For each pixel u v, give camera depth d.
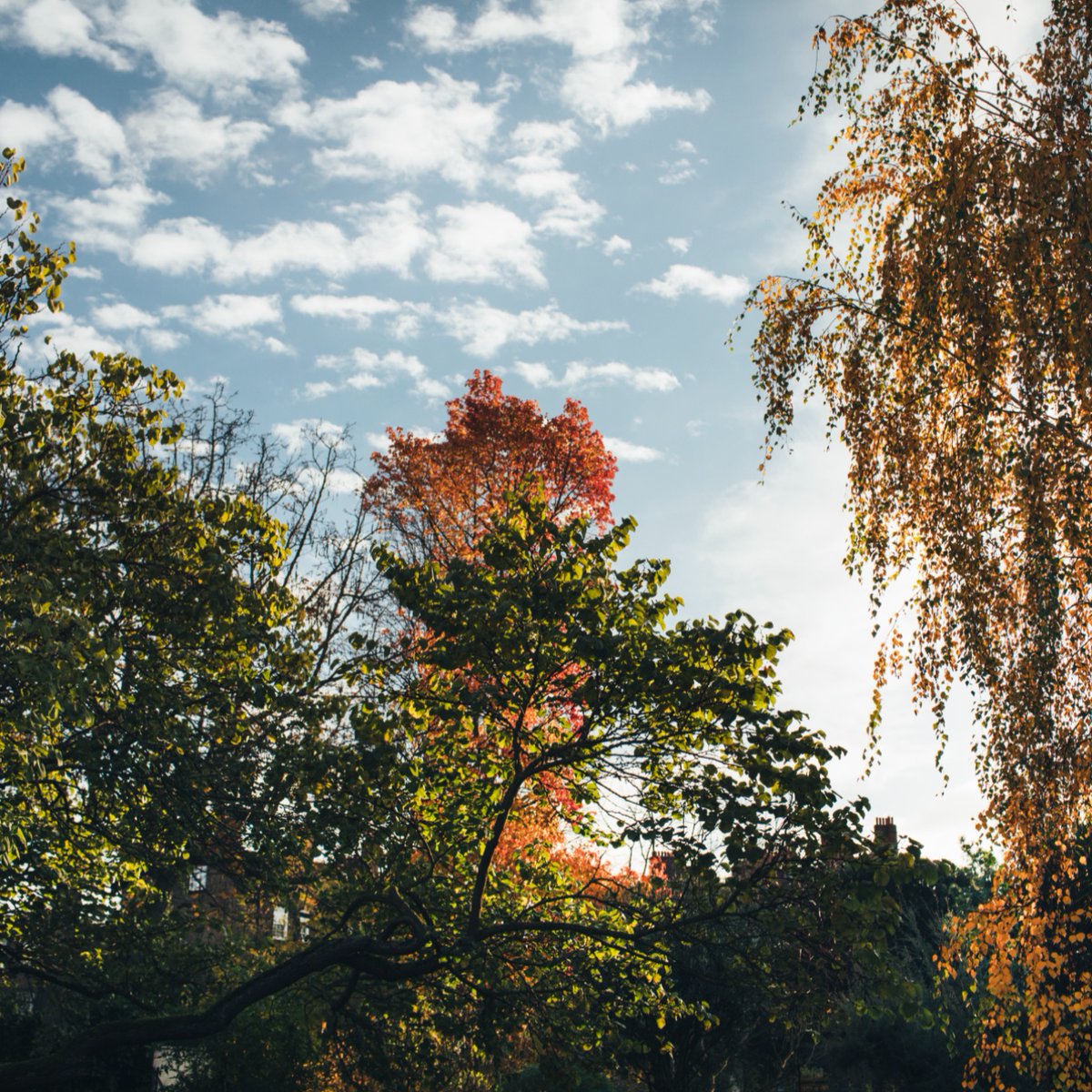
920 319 11.76
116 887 13.92
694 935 10.98
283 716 12.33
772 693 11.02
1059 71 11.33
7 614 9.51
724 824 10.40
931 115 12.10
